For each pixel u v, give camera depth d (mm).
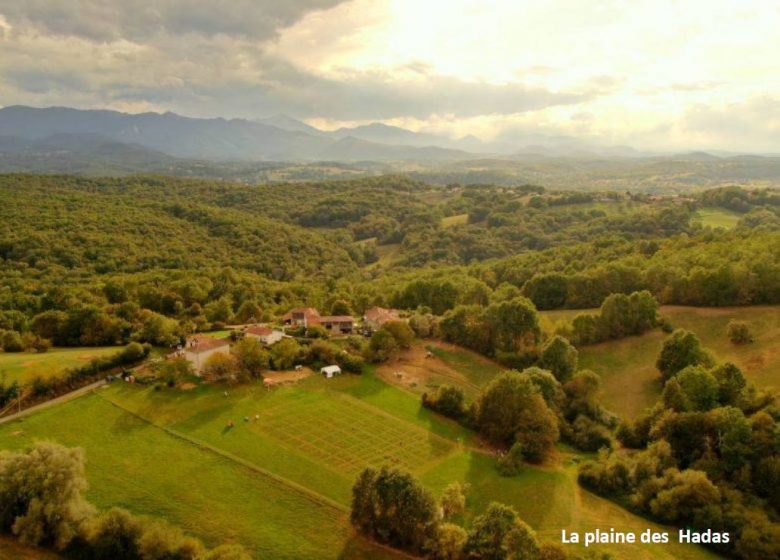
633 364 122000
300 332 130875
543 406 92875
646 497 77688
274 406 96500
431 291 166750
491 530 62875
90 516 61250
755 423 83188
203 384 101188
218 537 64062
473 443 92750
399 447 88312
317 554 63188
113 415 87375
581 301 156875
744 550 67312
